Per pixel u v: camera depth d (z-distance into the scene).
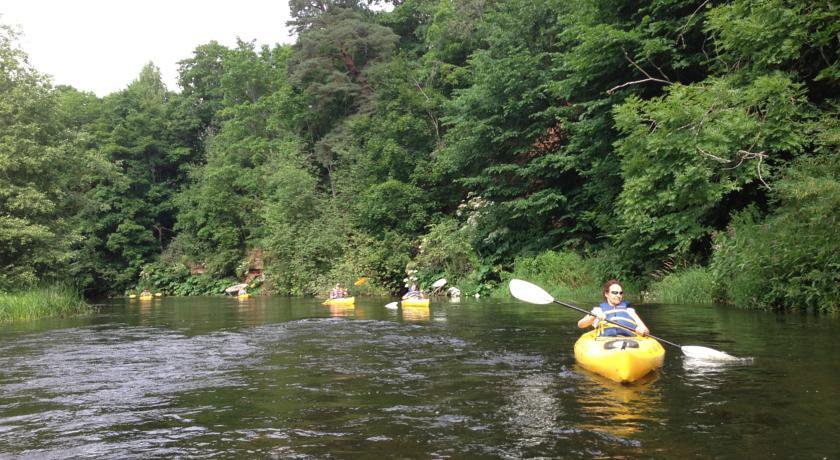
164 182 45.97
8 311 15.87
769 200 12.70
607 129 17.08
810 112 11.93
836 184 9.14
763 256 10.90
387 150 27.91
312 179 31.98
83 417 4.77
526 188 20.98
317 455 3.66
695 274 14.06
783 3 11.48
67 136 22.22
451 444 3.80
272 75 43.19
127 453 3.82
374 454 3.64
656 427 4.03
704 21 13.84
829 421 4.08
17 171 20.09
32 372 6.98
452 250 23.08
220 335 10.76
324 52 36.56
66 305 18.56
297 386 5.77
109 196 41.47
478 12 29.12
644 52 14.88
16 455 3.83
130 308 21.67
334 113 37.00
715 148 11.49
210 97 50.47
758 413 4.32
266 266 35.31
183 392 5.64
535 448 3.67
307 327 11.72
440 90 30.39
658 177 12.48
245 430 4.27
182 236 42.22
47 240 19.70
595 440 3.79
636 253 16.17
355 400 5.09
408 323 11.83
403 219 27.94
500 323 11.05
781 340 7.52
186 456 3.73
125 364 7.48
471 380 5.77
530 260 20.16
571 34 17.64
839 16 10.74
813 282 10.13
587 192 19.17
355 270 26.95
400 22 38.81
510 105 20.41
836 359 6.23
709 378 5.52
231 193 39.28
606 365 5.69
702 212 13.30
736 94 11.72
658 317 10.44
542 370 6.20
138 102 46.94
